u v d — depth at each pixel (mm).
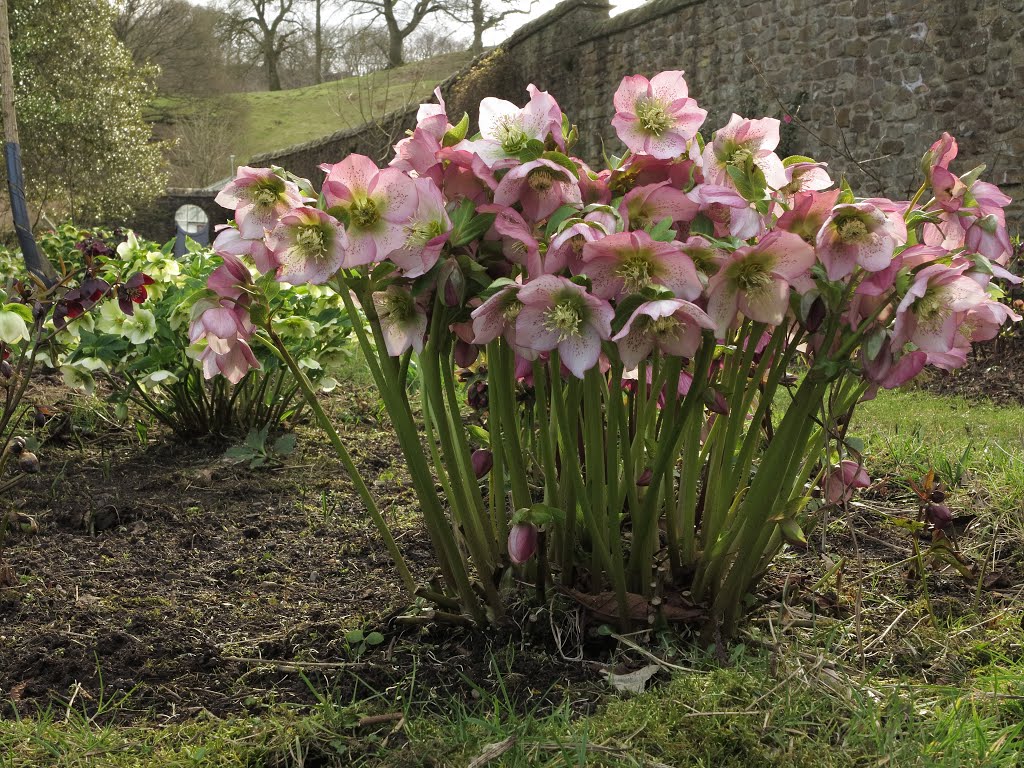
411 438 1867
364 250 1599
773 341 1880
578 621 1969
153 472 3426
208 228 18297
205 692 1876
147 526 2852
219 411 3824
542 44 15219
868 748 1533
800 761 1510
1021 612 2160
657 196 1599
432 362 1806
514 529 1844
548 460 2008
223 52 36219
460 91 16422
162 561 2590
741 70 11906
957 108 9656
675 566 2031
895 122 10195
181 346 3477
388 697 1812
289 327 3549
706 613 1974
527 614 2006
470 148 1627
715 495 2027
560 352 1518
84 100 16125
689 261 1484
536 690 1798
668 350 1576
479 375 2775
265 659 1994
